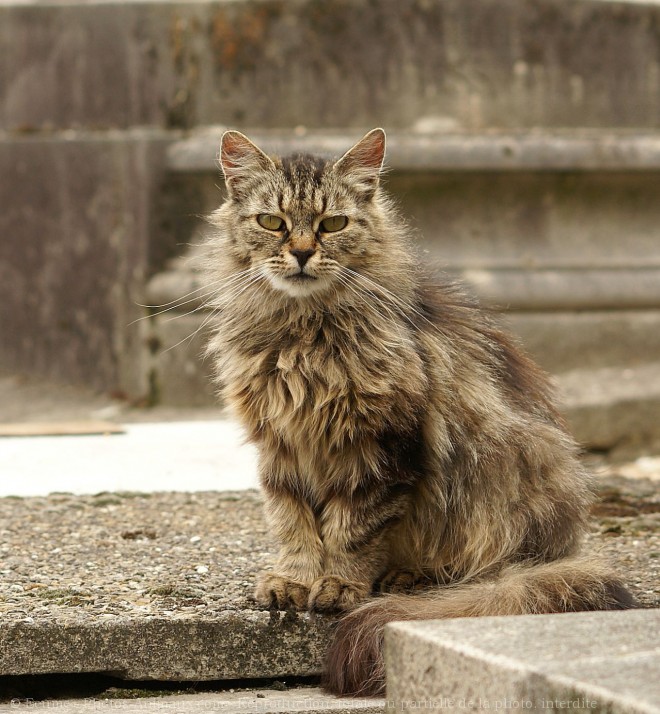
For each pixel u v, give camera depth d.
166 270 13.95
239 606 6.00
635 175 14.44
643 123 15.11
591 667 3.93
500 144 13.93
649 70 15.08
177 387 13.84
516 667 3.93
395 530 6.39
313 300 6.34
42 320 15.54
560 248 14.38
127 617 5.80
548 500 6.42
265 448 6.35
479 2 14.30
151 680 5.86
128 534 7.48
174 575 6.61
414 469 6.21
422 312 6.55
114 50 14.30
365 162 6.64
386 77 14.23
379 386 6.03
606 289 14.17
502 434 6.36
